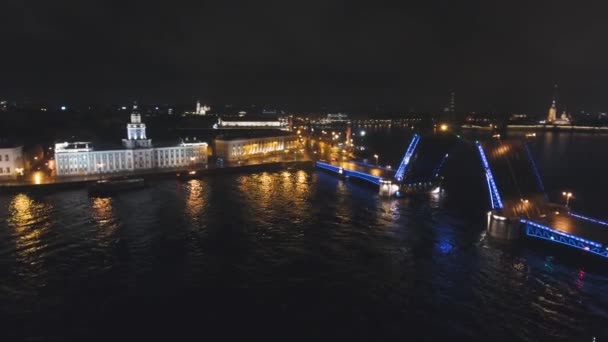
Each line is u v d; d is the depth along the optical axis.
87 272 80.56
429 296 73.31
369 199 145.50
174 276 79.31
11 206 126.81
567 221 99.81
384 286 76.62
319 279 79.00
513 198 110.75
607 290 75.88
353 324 64.50
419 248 95.38
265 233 104.19
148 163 188.12
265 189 159.50
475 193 155.88
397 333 62.41
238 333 61.75
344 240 100.06
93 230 104.56
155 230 105.25
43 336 60.53
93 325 63.25
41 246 93.31
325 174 198.75
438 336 61.88
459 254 92.00
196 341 59.81
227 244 96.19
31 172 171.25
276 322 64.62
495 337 61.94
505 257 90.25
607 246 83.19
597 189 162.50
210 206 130.00
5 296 71.00
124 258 87.38
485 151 111.50
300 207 131.25
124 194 146.00
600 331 63.62
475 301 71.75
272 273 81.25
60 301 69.75
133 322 64.12
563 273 82.62
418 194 153.50
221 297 71.88
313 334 61.75
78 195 142.62
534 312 68.56
